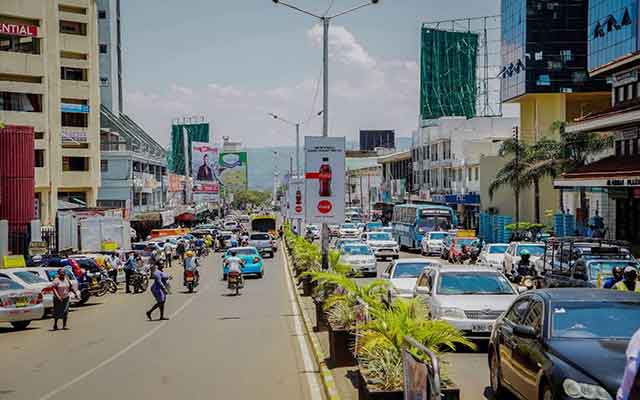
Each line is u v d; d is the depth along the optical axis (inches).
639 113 1503.4
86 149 2659.9
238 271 1251.8
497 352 421.7
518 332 364.5
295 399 450.3
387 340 342.0
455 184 3152.1
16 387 508.1
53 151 2332.7
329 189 917.2
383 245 1963.6
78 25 2650.1
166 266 2018.9
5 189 1669.5
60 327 872.3
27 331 843.4
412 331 340.2
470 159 2967.5
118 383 513.3
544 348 343.3
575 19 3043.8
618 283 631.8
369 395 328.2
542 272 954.7
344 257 1440.7
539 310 373.4
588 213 2134.6
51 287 918.4
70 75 2640.3
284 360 596.4
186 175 5039.4
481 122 3334.2
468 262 1685.5
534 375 344.2
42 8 2271.2
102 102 3745.1
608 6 2396.7
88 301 1195.3
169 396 465.4
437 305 595.2
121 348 688.4
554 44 3051.2
